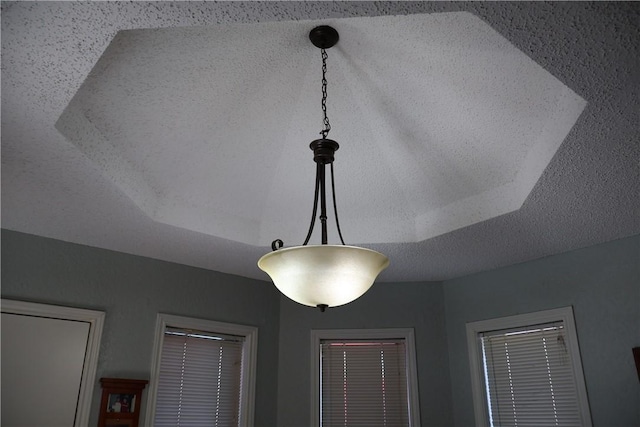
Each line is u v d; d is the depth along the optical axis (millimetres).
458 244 3127
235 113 2504
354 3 1350
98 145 2242
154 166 2625
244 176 2879
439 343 3854
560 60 1552
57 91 1718
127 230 2930
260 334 3834
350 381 3830
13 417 2680
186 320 3475
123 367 3129
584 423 2955
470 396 3611
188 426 3344
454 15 1907
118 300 3229
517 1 1327
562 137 1998
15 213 2711
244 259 3439
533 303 3395
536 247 3191
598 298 3062
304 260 1820
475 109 2348
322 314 3973
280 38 2137
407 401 3748
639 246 2928
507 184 2693
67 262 3088
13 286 2863
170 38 1964
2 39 1475
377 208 3105
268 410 3703
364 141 2701
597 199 2479
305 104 2514
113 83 2066
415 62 2209
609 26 1404
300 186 2965
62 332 2961
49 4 1350
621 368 2877
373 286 4035
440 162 2725
